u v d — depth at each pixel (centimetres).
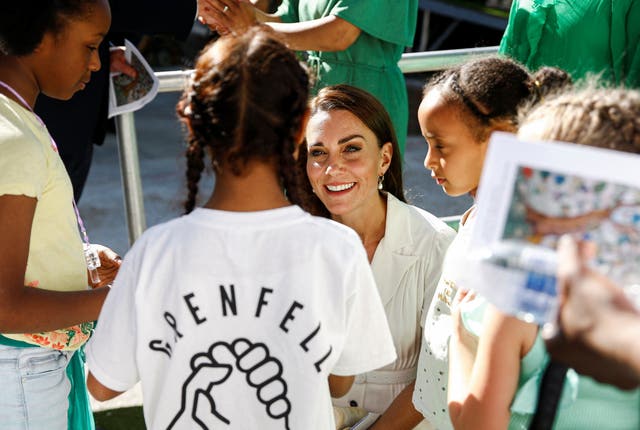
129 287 133
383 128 210
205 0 291
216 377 132
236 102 123
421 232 207
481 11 787
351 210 210
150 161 610
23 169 157
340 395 162
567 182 99
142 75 279
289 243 130
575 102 116
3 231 156
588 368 97
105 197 541
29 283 173
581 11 239
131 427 278
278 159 128
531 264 101
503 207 102
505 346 120
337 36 276
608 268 99
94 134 287
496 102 168
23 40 163
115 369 138
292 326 130
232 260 129
